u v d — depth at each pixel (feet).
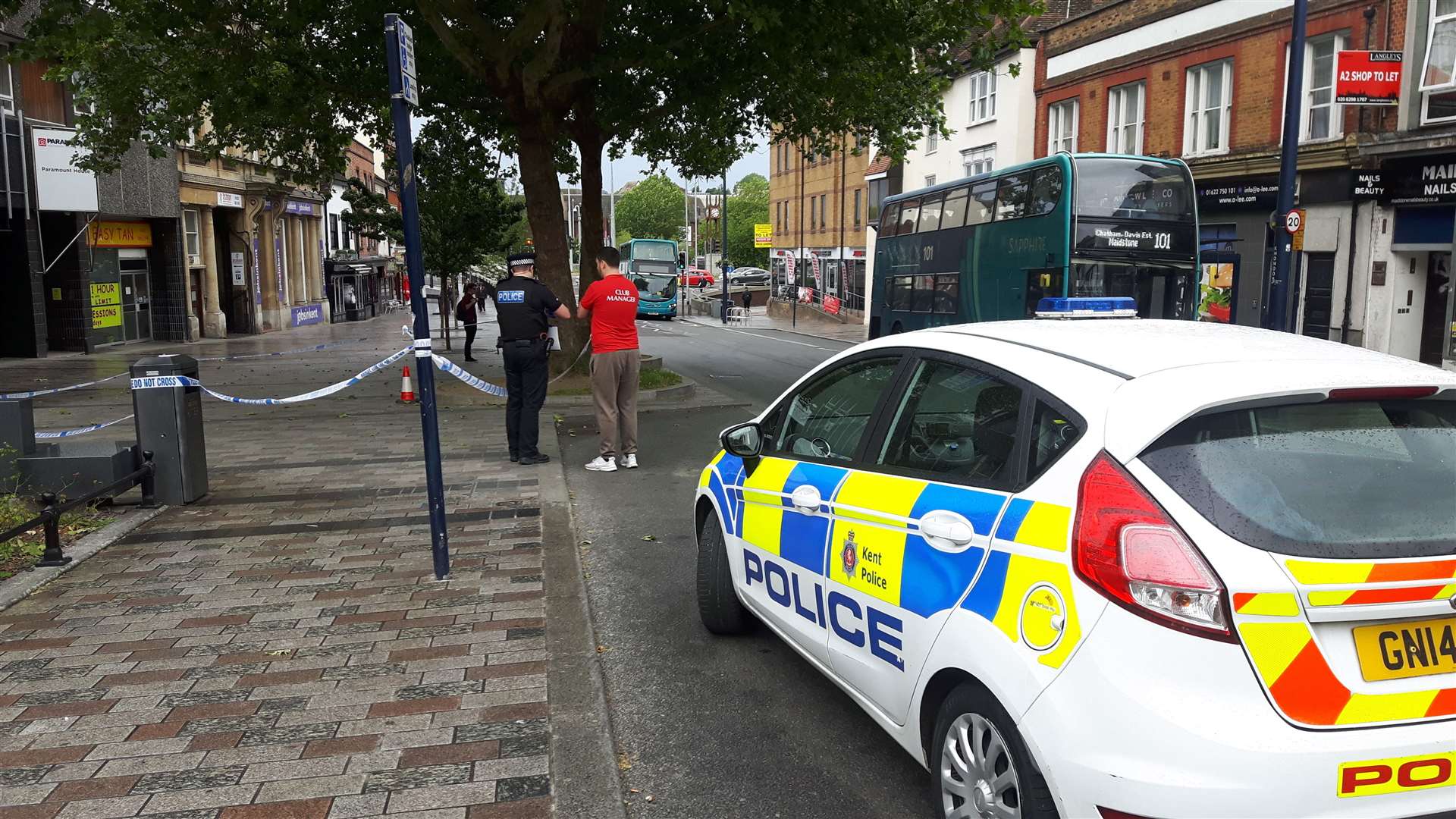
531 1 45.19
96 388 59.67
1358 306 65.26
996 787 9.00
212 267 112.37
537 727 12.94
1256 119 72.02
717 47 49.16
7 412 24.38
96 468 24.23
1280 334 10.94
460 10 44.65
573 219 298.56
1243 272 74.54
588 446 36.14
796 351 94.94
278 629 16.53
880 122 64.13
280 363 78.79
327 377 66.13
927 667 9.91
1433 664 7.86
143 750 12.34
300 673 14.71
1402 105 60.75
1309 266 69.21
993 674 8.75
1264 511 7.90
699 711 13.92
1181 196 54.70
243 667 14.94
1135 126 85.66
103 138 58.23
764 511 14.30
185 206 107.96
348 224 90.63
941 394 11.19
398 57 17.10
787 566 13.46
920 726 10.23
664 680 14.98
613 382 30.89
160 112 57.21
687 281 255.09
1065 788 7.98
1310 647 7.59
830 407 13.58
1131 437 8.37
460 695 13.94
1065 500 8.53
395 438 37.27
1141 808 7.54
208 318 112.78
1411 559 7.82
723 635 16.72
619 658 15.87
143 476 24.95
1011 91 101.76
